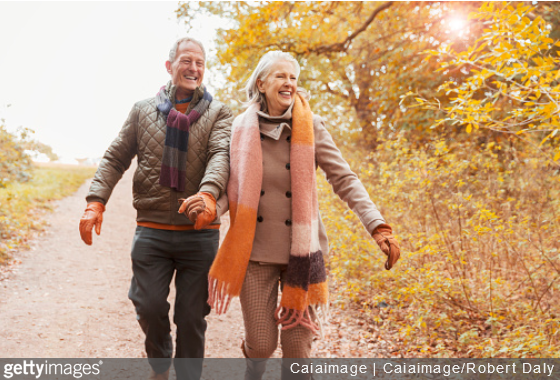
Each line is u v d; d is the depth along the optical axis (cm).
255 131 238
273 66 241
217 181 235
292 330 235
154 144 266
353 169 733
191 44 271
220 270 227
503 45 335
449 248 449
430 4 841
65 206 994
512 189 517
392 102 852
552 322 343
